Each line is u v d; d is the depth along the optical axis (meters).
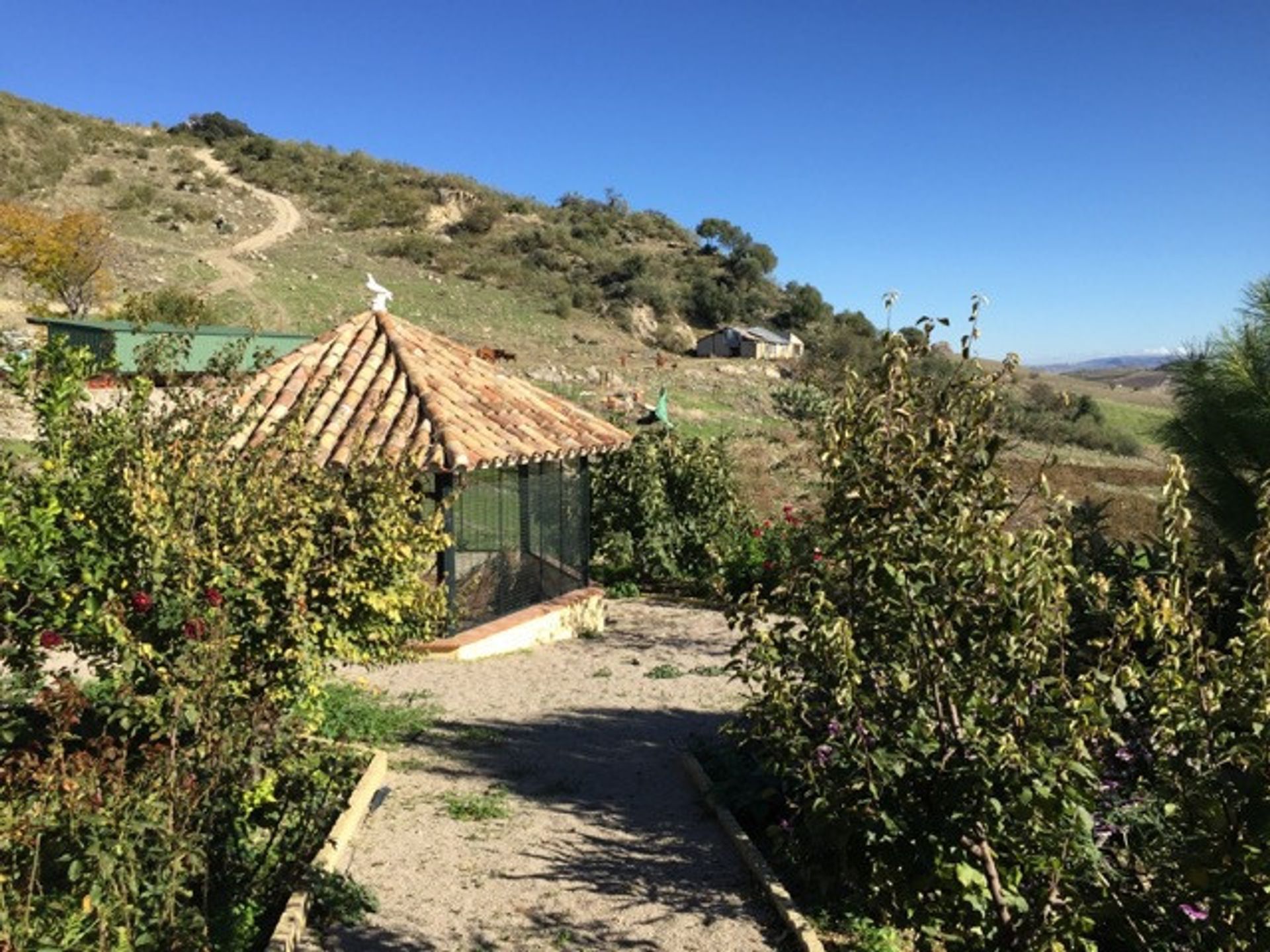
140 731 6.09
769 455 25.84
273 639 6.38
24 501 6.28
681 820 7.21
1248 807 3.15
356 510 7.06
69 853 4.23
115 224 63.59
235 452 7.32
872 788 3.63
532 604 13.02
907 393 3.93
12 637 6.25
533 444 12.15
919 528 3.77
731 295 78.38
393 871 6.23
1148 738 4.03
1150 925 3.76
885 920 5.41
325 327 47.25
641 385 42.88
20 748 5.86
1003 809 3.54
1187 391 6.30
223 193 80.06
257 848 5.93
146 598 5.90
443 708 9.77
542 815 7.23
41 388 6.89
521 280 71.62
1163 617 3.45
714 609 15.07
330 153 99.06
